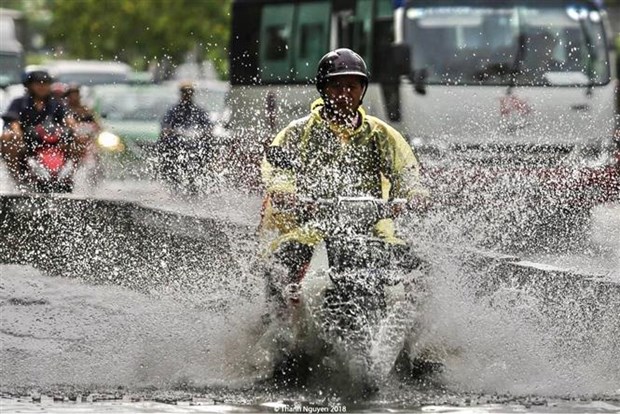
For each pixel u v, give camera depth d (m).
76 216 30.95
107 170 41.75
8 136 41.81
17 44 84.19
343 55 20.16
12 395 19.02
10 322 23.91
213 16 108.19
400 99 42.69
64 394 19.06
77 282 28.30
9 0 126.12
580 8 43.44
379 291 19.34
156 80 72.44
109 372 20.55
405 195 20.47
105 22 110.75
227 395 19.12
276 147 20.05
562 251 29.00
